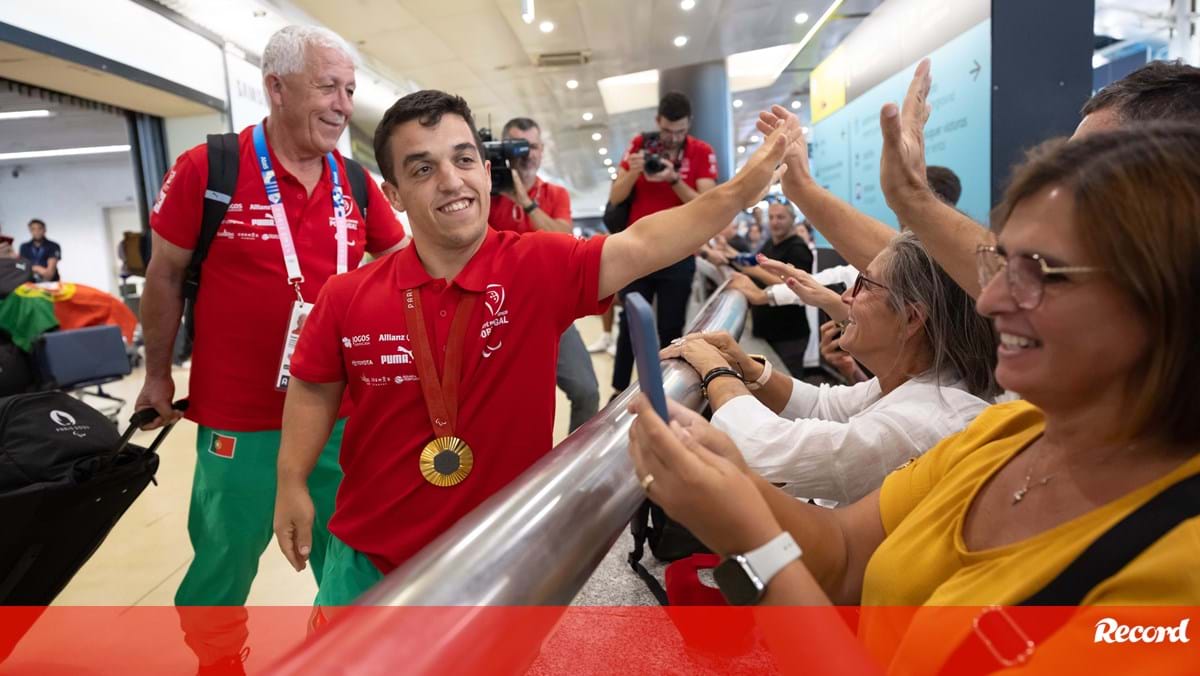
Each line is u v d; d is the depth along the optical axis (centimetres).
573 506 59
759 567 55
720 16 335
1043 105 232
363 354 106
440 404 104
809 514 83
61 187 1315
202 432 159
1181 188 45
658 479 58
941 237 95
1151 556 47
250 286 154
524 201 267
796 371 377
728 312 165
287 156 157
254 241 153
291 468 112
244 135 157
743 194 114
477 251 108
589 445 71
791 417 140
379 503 108
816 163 499
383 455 109
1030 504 61
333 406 116
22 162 1297
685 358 125
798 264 389
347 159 174
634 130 1067
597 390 280
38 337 404
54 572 149
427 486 106
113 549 260
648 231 110
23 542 138
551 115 809
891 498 84
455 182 101
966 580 60
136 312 792
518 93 586
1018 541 61
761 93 668
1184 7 568
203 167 149
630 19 338
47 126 978
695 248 112
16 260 406
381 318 105
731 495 55
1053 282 49
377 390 107
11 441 139
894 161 97
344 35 432
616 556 204
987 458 72
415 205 103
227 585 160
